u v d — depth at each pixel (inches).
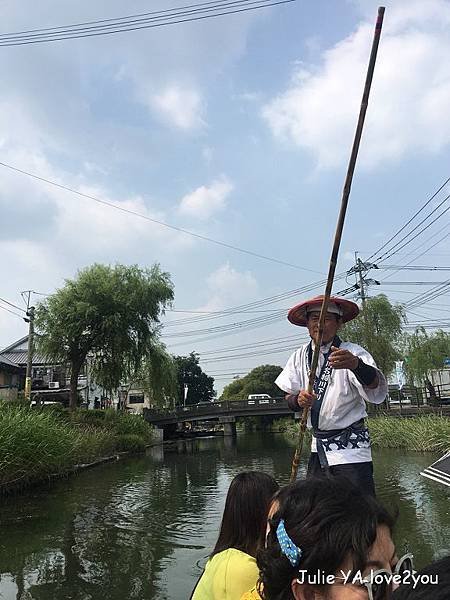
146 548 223.1
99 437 689.6
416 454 563.5
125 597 165.5
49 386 1304.1
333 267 92.8
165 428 1461.6
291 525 41.6
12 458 381.4
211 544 226.2
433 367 1047.6
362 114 79.4
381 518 42.1
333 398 114.0
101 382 941.8
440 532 215.0
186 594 166.1
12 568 198.7
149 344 971.9
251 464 594.2
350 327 994.7
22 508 324.5
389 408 965.8
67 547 228.2
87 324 906.7
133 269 963.3
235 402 1352.1
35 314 919.0
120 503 340.5
